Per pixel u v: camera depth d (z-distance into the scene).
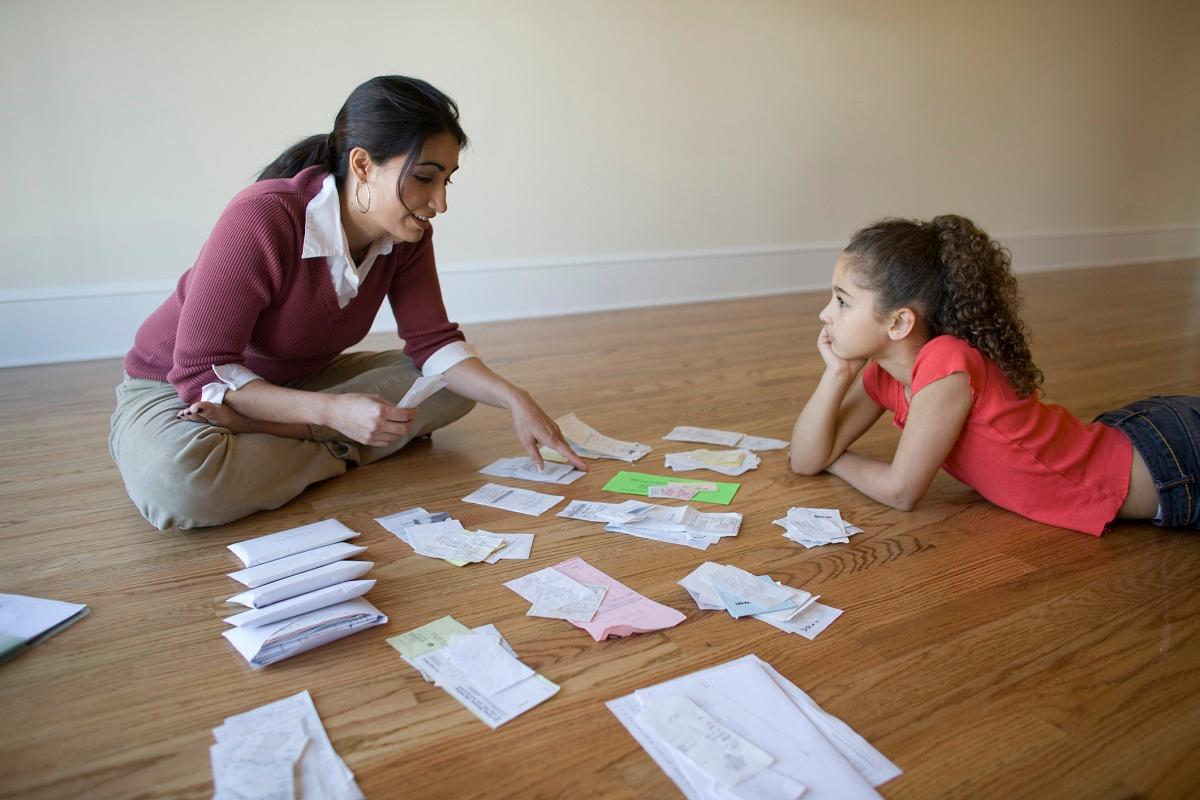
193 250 3.45
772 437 2.33
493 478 2.00
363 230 1.71
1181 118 6.67
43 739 1.06
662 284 4.64
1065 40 5.84
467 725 1.09
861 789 0.95
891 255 1.60
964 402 1.61
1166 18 6.27
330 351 2.00
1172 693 1.17
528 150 4.04
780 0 4.58
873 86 5.10
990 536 1.67
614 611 1.36
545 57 3.96
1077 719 1.11
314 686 1.17
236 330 1.66
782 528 1.71
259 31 3.36
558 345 3.57
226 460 1.66
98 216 3.25
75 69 3.10
